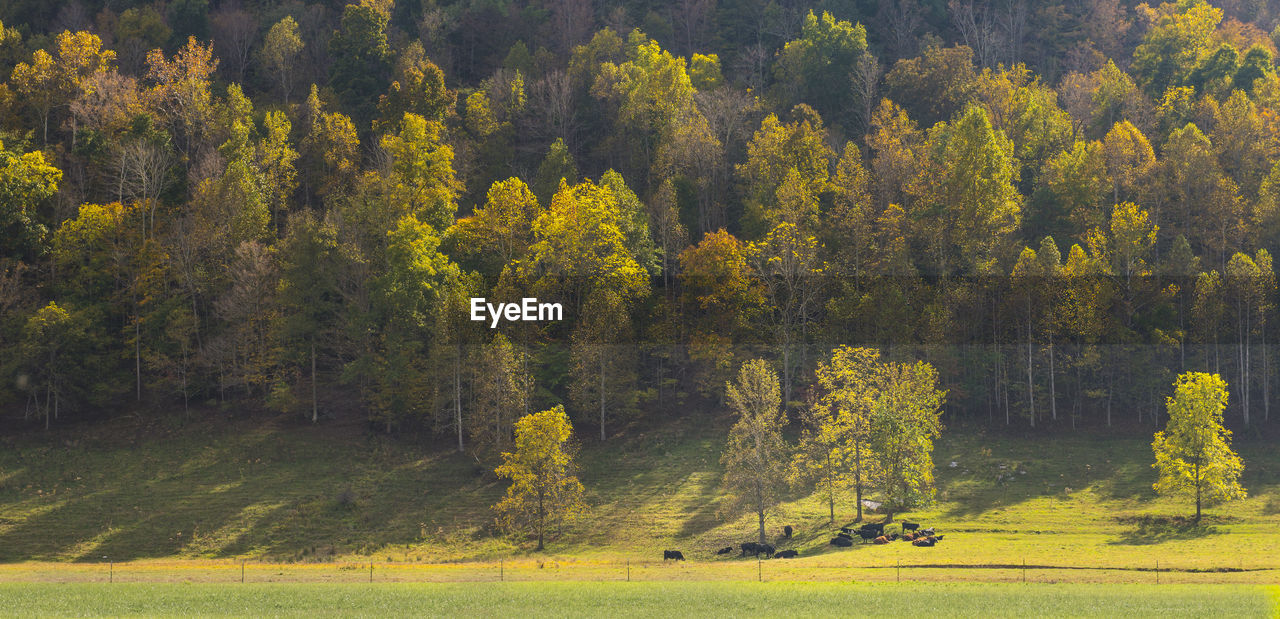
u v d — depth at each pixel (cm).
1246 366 11050
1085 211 12656
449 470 10244
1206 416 8800
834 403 10844
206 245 11581
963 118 12388
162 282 11394
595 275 11606
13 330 10625
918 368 9588
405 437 10850
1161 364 11206
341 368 11806
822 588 6262
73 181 12569
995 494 9644
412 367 10888
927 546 8000
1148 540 8200
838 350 9931
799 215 12300
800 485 9456
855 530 8650
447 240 12394
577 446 9444
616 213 12081
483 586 6475
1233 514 8944
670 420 11288
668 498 9656
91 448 10162
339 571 7444
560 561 8056
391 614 5378
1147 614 5256
